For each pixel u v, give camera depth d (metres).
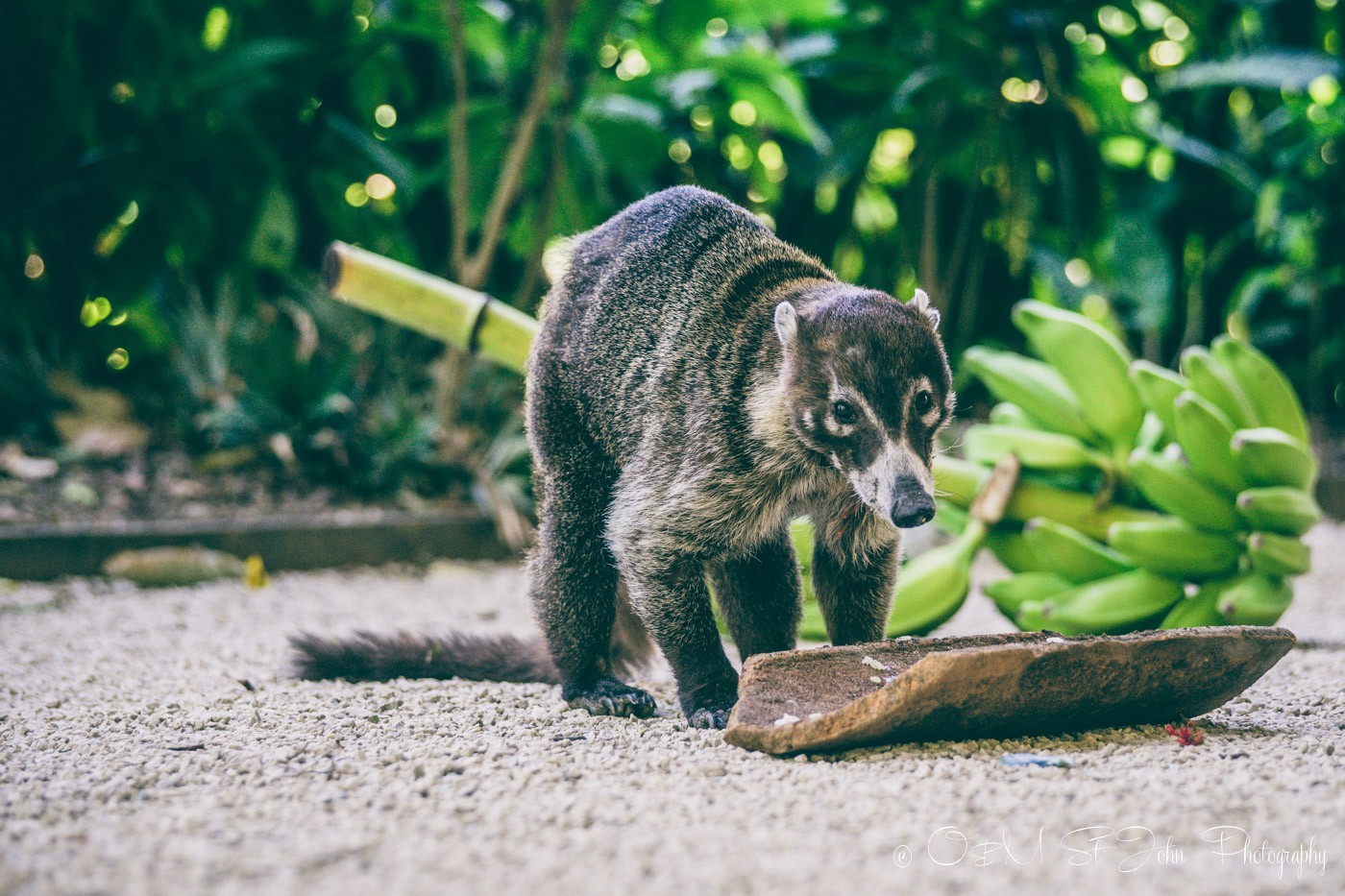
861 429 3.21
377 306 4.52
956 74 6.72
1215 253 9.21
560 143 7.30
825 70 7.58
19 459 7.00
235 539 6.46
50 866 2.12
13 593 5.70
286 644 4.68
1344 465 8.65
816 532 3.65
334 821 2.38
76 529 6.20
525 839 2.25
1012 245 7.69
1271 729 3.19
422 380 8.56
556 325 3.79
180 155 7.05
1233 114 9.12
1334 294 9.48
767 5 7.30
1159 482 4.14
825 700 3.01
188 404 7.80
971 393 9.45
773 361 3.39
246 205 7.07
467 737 3.12
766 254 3.69
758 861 2.12
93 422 7.35
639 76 8.12
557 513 3.73
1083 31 7.75
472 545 7.02
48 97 7.06
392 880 2.04
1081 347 4.48
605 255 3.76
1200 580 4.22
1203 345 9.73
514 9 7.28
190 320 7.73
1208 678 3.04
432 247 8.83
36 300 7.63
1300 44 8.50
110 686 3.86
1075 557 4.27
